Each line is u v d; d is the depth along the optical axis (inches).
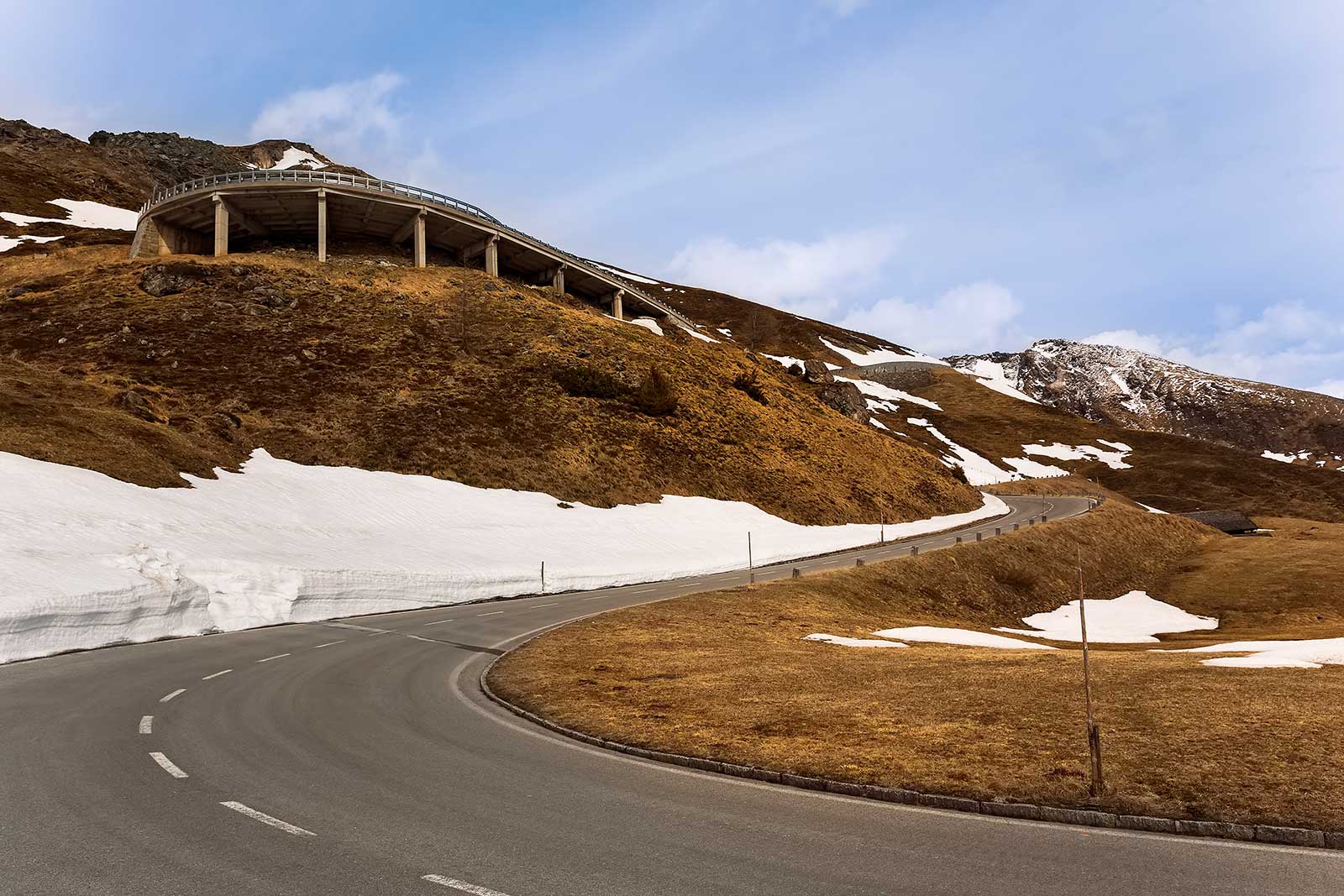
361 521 1592.0
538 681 627.5
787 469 2691.9
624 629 949.2
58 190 4537.4
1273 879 248.1
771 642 879.7
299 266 2962.6
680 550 1904.5
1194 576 2214.6
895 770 372.2
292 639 860.6
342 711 504.7
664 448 2501.2
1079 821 308.3
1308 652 759.7
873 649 840.9
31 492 1077.1
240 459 1749.5
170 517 1195.9
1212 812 305.9
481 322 2881.4
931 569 1787.6
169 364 2187.5
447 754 406.3
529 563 1573.6
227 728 443.8
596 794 340.2
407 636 903.7
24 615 698.2
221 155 6535.4
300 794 325.4
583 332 3061.0
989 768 373.1
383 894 226.7
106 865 245.1
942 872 252.7
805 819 310.7
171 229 3129.9
